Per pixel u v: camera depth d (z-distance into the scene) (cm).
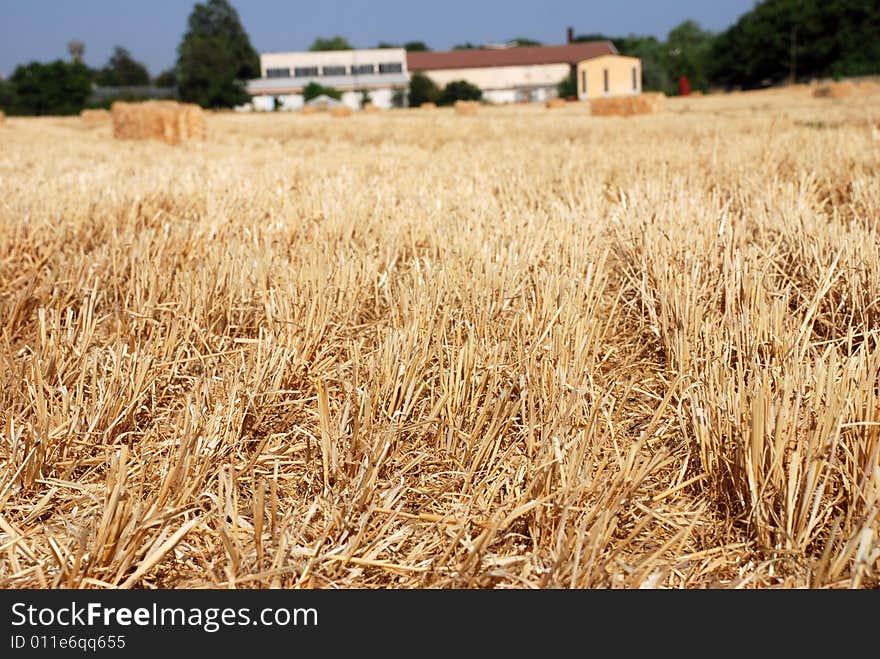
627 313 454
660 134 1711
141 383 329
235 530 251
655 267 448
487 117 3253
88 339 367
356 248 527
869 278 405
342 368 352
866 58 6719
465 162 1089
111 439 311
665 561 240
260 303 441
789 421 265
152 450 303
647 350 408
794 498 245
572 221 574
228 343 405
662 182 787
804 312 426
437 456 295
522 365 334
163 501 254
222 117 4312
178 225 596
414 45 14025
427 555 249
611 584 227
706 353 341
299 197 732
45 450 285
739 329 348
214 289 435
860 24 6762
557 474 263
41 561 243
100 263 491
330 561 238
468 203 659
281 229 587
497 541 251
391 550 250
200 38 7906
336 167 1062
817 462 245
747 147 1041
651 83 8294
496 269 428
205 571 241
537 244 496
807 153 924
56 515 267
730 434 273
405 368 325
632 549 250
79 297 462
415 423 301
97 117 3838
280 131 2553
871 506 234
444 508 269
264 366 331
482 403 323
